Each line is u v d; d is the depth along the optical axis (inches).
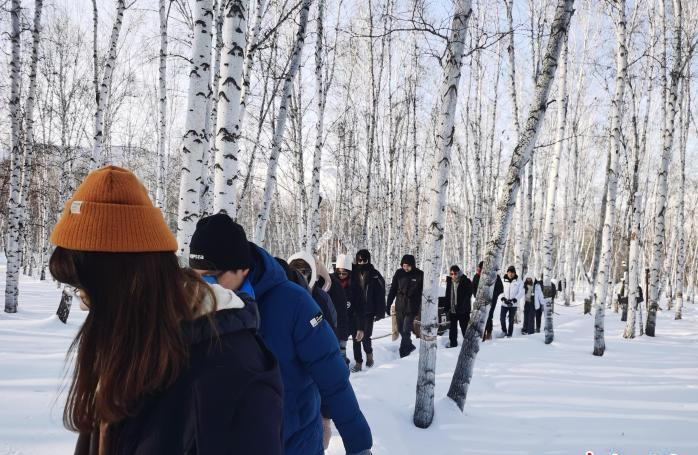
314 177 437.1
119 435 34.1
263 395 34.0
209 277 64.0
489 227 781.9
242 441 31.9
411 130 783.7
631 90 480.4
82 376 34.8
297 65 249.6
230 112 158.6
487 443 165.0
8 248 409.7
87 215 33.0
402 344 313.1
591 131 810.2
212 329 33.9
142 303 32.7
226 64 158.1
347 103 651.5
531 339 394.9
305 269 142.0
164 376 32.5
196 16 184.2
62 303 347.9
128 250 32.8
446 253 1264.8
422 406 173.3
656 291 483.5
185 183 183.3
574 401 216.8
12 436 127.1
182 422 32.7
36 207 991.0
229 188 158.1
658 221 484.1
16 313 410.3
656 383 254.8
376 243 868.0
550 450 161.5
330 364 71.1
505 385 238.8
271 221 1116.5
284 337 70.0
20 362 205.8
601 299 342.0
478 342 194.7
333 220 841.5
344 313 230.7
